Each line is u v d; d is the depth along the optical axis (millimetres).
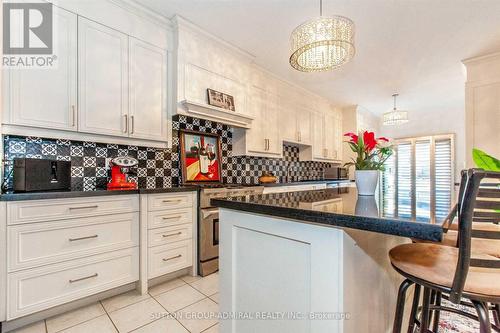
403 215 727
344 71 3344
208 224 2338
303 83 3809
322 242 820
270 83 3475
